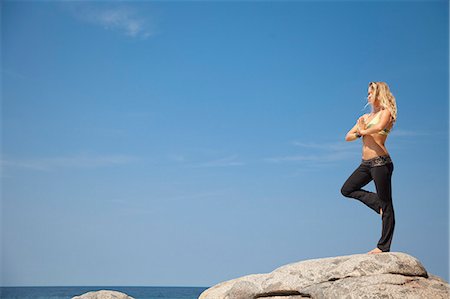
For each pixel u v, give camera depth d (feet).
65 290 372.99
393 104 28.19
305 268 28.07
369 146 28.35
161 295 404.57
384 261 26.78
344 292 25.64
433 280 26.45
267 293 28.22
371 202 28.53
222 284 32.14
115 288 446.19
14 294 318.45
